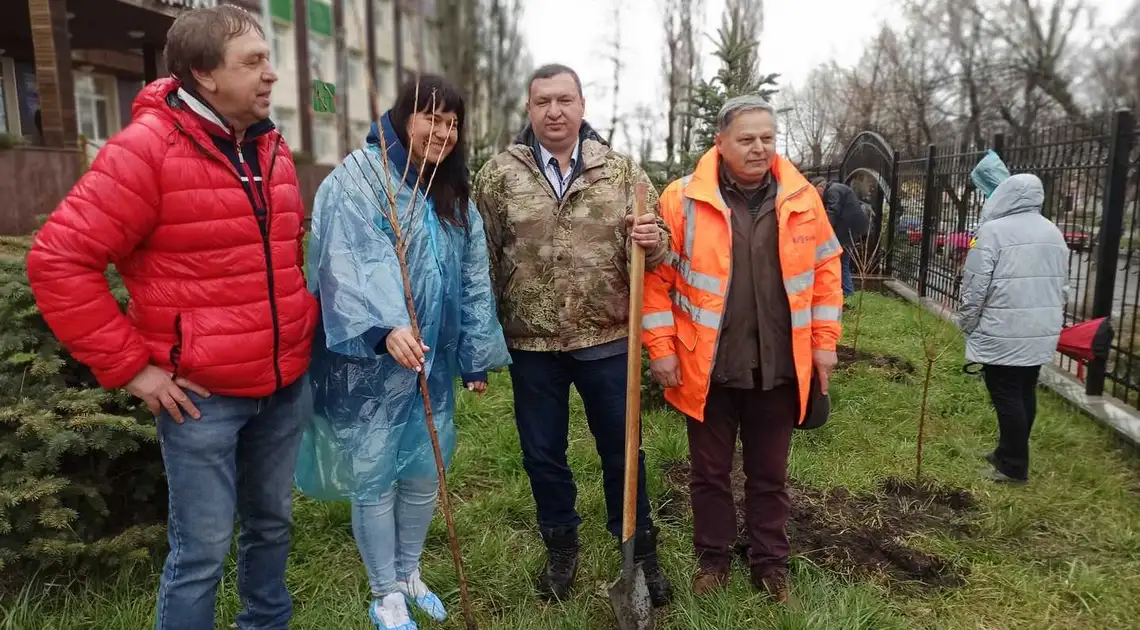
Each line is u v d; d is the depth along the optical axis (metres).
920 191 10.09
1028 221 3.87
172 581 2.11
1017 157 6.96
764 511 2.83
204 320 1.97
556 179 2.66
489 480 3.96
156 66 14.79
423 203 2.36
